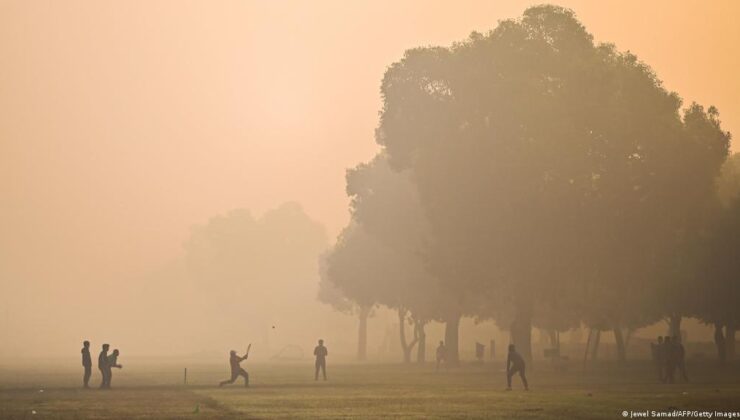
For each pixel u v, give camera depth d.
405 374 65.56
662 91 70.94
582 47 69.62
